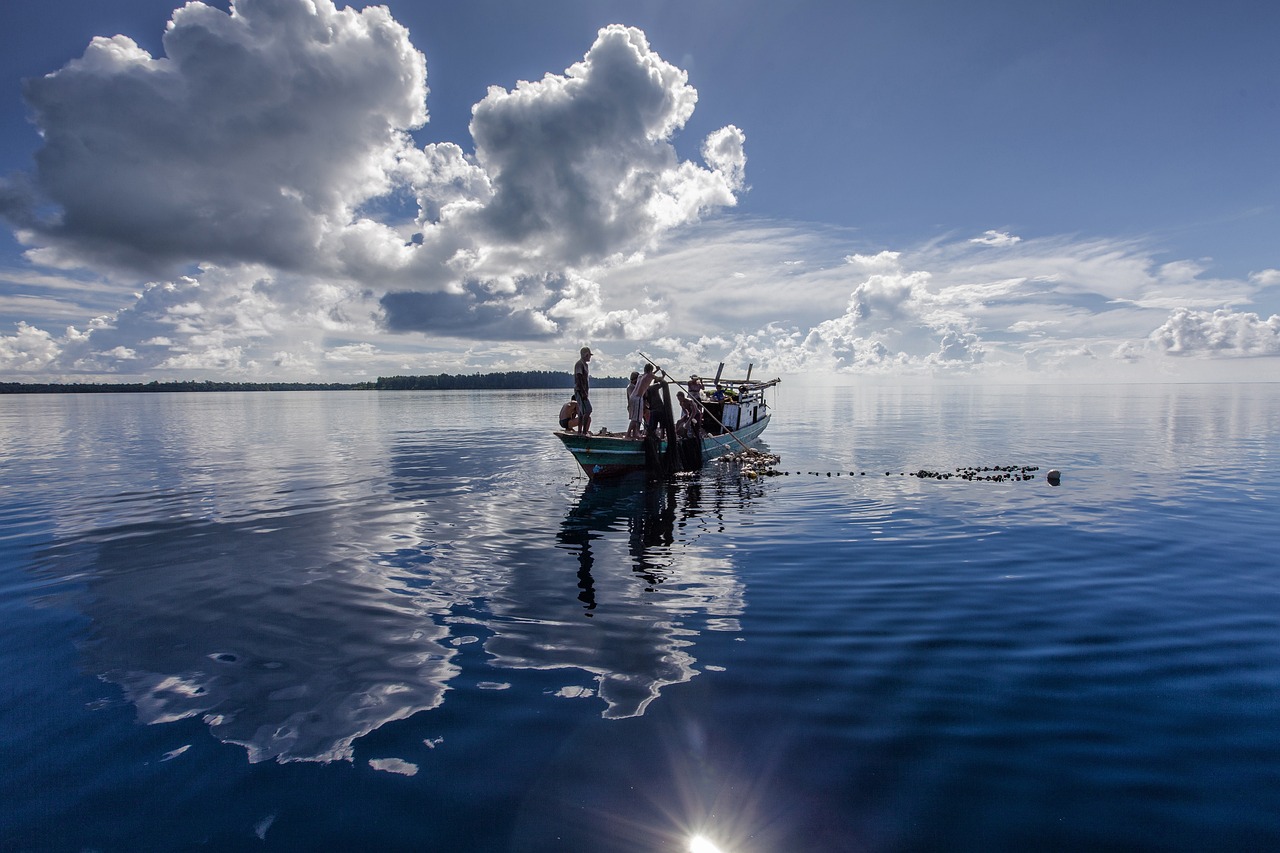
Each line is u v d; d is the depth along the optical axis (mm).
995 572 8070
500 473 17641
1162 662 5422
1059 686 5016
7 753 4266
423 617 6684
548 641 6023
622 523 11344
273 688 5129
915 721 4512
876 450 22438
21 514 12094
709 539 10047
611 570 8406
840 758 4086
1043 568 8211
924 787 3793
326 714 4711
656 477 16891
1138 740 4254
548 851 3305
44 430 34188
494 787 3838
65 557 9102
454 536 10375
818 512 12062
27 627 6465
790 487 15086
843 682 5117
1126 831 3414
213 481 16125
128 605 7098
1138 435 26906
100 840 3441
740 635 6117
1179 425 32156
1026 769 3957
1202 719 4504
